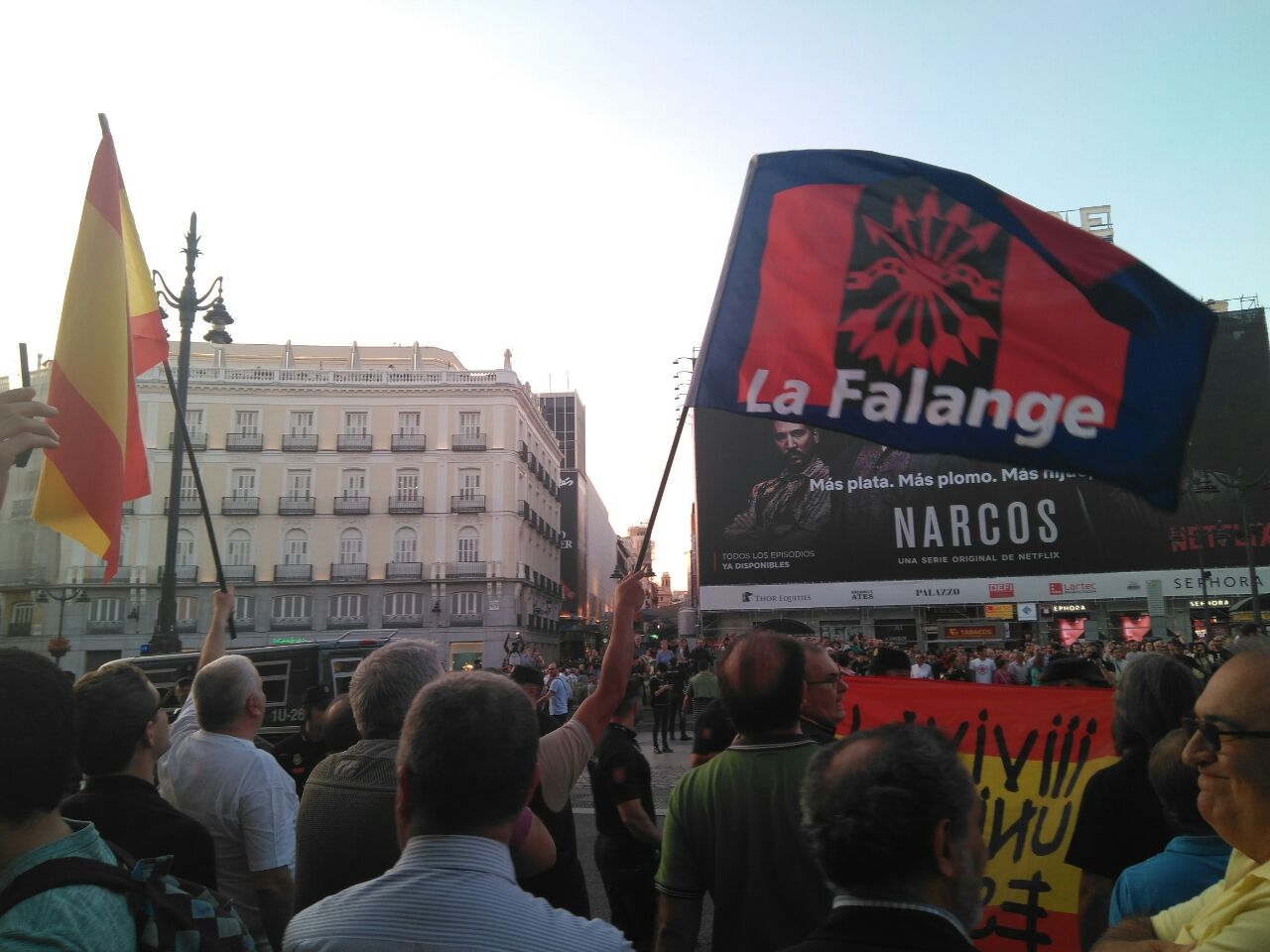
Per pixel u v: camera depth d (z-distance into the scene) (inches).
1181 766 91.4
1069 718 156.3
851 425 153.7
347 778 103.0
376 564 2094.0
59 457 166.4
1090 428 148.6
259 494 2086.6
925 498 1439.5
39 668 67.2
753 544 1457.9
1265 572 1339.8
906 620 1491.1
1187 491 1378.0
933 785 63.3
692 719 858.8
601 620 3511.3
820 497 1455.5
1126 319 150.0
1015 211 155.6
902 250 157.8
